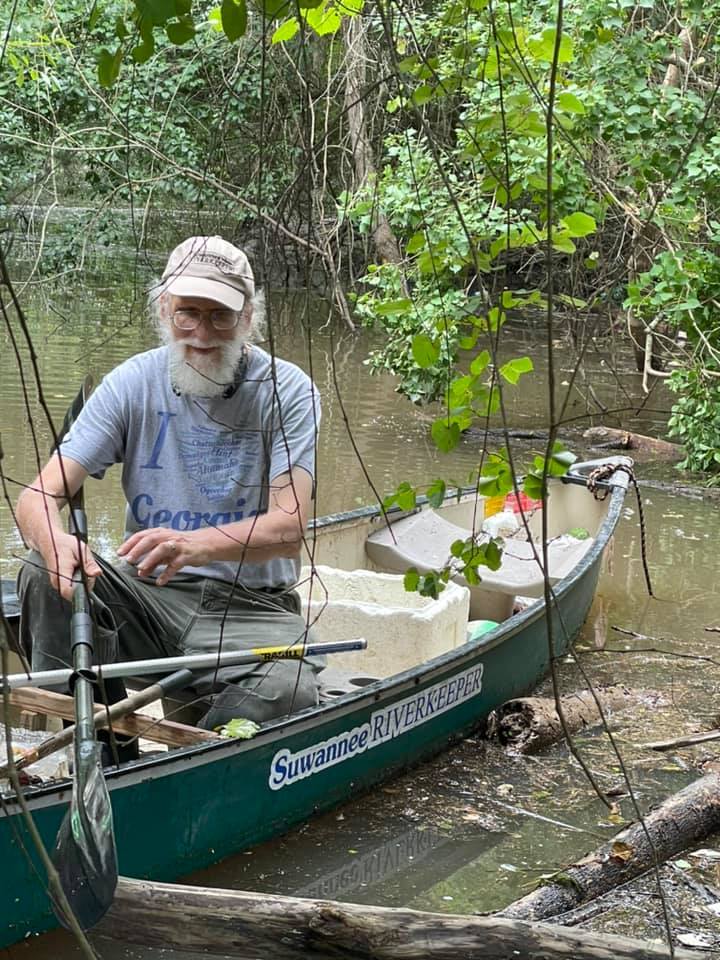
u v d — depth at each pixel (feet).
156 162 31.32
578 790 13.14
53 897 5.42
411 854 11.63
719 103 23.00
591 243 23.73
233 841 11.15
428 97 7.56
